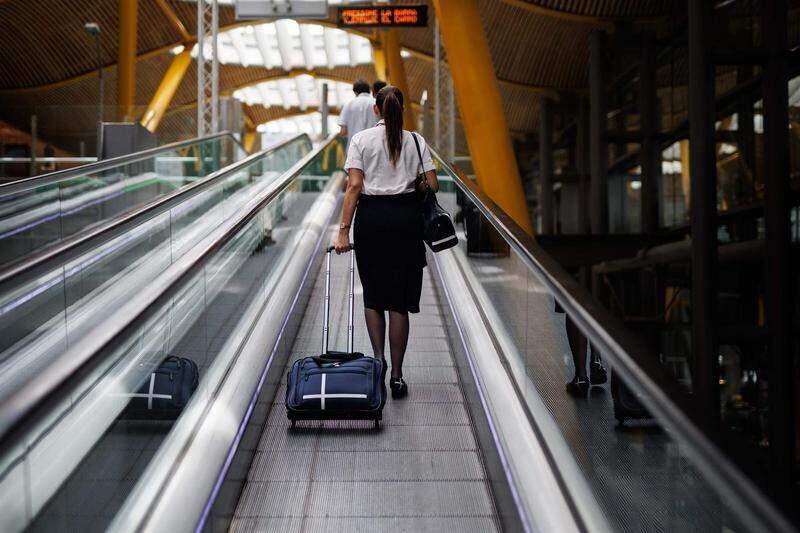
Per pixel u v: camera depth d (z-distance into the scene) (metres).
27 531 1.65
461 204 6.17
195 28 34.31
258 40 41.31
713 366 13.06
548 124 32.25
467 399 4.24
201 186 5.95
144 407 2.43
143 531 2.31
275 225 5.65
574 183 32.72
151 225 6.40
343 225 4.17
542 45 27.77
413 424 3.94
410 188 4.25
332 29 40.62
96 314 5.52
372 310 4.30
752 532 1.19
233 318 3.91
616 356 1.73
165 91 35.03
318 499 3.14
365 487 3.25
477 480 3.31
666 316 21.75
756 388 17.14
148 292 2.36
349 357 3.85
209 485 2.70
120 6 28.77
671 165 22.72
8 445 1.40
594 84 24.36
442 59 33.03
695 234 13.37
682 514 1.63
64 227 8.99
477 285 4.99
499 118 14.24
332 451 3.60
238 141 19.36
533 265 2.69
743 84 17.38
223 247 3.60
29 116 18.77
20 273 3.31
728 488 1.22
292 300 5.43
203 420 3.09
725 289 19.89
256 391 3.74
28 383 1.61
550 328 2.63
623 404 1.91
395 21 20.27
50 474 1.77
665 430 1.67
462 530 2.89
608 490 2.06
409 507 3.07
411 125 31.73
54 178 6.82
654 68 22.97
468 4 14.18
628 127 25.12
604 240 20.80
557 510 2.36
